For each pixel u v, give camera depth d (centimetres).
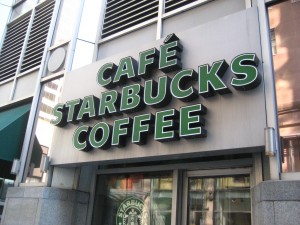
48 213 623
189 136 469
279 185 385
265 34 478
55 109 668
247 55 457
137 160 551
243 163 511
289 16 489
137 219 600
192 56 536
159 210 579
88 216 659
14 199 685
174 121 496
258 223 417
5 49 1049
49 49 850
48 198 630
